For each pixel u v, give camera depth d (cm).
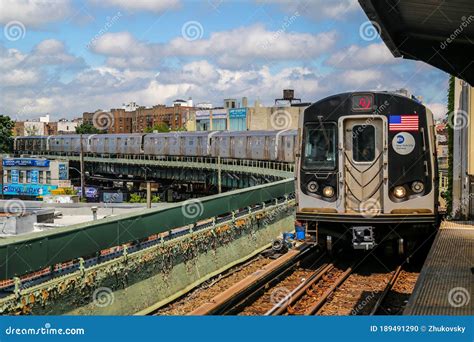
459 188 1689
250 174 3700
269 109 6097
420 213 1024
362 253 1181
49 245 808
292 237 1517
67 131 10662
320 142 1073
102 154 5781
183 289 1148
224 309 810
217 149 4125
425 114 1034
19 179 5672
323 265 1109
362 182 1052
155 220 1088
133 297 984
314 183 1073
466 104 1614
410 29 768
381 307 808
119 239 971
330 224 1095
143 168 5134
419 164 1027
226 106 7000
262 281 978
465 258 919
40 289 778
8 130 7400
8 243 733
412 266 1117
